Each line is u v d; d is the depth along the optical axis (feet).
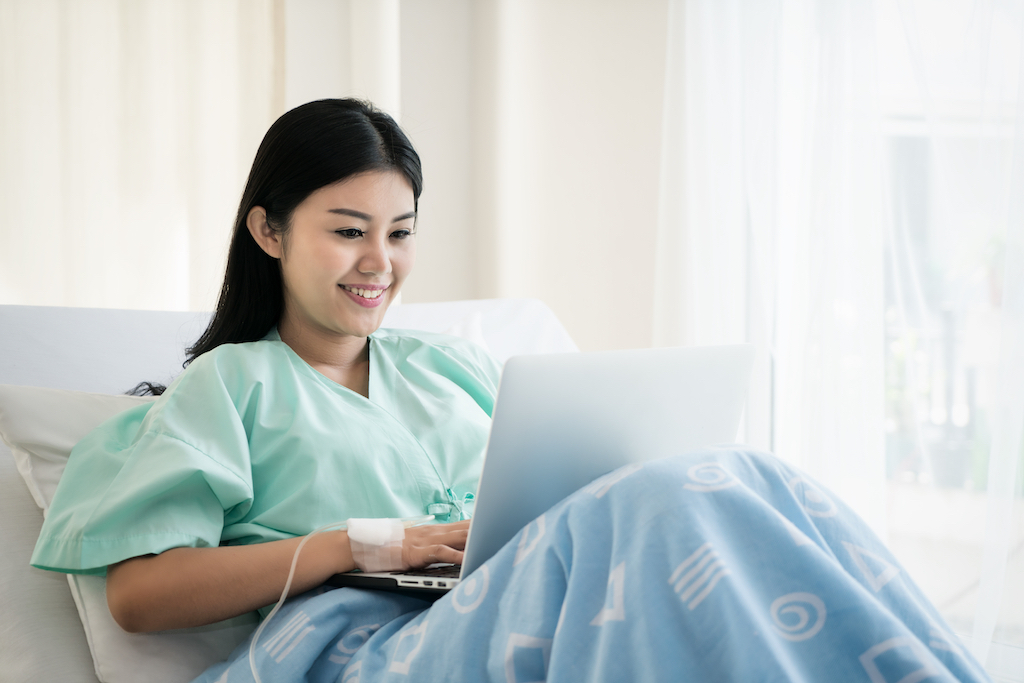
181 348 4.71
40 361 4.28
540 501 2.80
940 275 5.98
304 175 3.59
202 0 8.73
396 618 2.92
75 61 8.37
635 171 8.56
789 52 6.77
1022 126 5.25
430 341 4.45
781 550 2.23
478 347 4.69
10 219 8.26
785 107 6.81
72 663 3.14
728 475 2.39
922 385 6.08
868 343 6.17
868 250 6.16
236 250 3.89
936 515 6.08
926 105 5.86
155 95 8.64
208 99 8.79
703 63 7.22
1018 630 5.37
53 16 8.29
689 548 2.20
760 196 6.90
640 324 8.66
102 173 8.52
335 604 2.85
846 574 2.20
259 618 3.38
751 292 7.03
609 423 2.86
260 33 8.91
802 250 6.59
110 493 3.00
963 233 5.80
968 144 5.75
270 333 4.01
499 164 9.34
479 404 4.39
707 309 7.31
